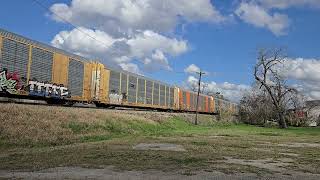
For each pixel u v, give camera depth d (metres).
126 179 11.84
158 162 15.76
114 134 32.50
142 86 52.44
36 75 29.39
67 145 23.25
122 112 42.44
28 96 28.89
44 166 14.35
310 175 13.74
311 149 24.73
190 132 42.66
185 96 71.38
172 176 12.59
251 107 92.56
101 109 39.00
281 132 54.09
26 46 28.22
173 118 57.00
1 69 25.52
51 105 32.25
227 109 92.81
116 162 15.52
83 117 31.73
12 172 13.05
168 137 32.31
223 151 21.31
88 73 38.16
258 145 26.88
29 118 25.38
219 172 13.70
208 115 81.12
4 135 21.88
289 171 14.58
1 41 25.48
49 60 31.20
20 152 19.03
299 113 98.25
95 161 15.74
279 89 79.81
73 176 12.26
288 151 22.91
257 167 15.31
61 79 32.97
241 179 12.41
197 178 12.32
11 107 25.28
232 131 49.62
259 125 85.31
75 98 35.50
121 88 45.75
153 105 56.34
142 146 23.14
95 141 26.77
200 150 21.34
